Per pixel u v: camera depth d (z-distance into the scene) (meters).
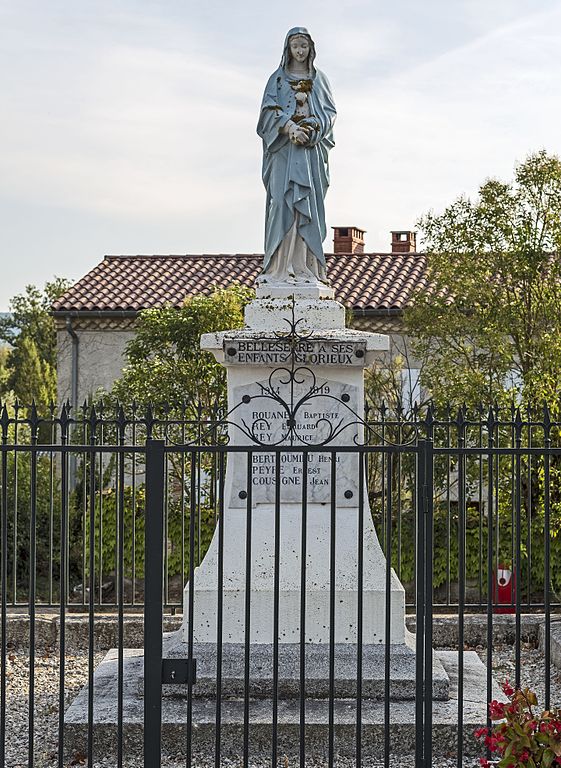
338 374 9.26
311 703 8.10
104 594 14.95
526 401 14.28
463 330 16.30
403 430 13.43
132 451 6.42
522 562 13.93
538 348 15.62
